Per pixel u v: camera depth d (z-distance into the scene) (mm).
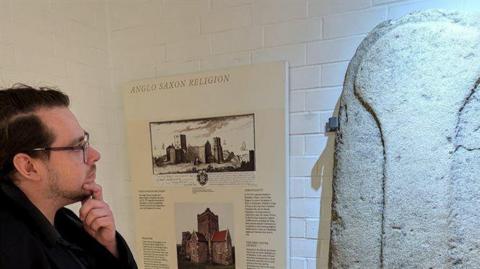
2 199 956
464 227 1325
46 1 1735
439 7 1532
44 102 1025
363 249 1472
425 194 1372
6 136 949
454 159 1354
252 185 1867
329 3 1712
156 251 2117
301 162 1804
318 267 1800
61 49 1823
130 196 2203
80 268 1039
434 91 1383
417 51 1416
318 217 1787
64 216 1239
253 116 1847
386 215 1427
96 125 2061
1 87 1503
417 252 1375
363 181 1484
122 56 2160
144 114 2092
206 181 1968
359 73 1517
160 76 2082
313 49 1753
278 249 1837
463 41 1361
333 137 1733
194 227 2012
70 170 1039
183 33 2020
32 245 919
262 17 1844
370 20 1646
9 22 1550
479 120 1333
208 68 1976
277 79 1793
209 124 1943
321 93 1749
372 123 1482
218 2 1932
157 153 2076
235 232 1917
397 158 1418
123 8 2137
